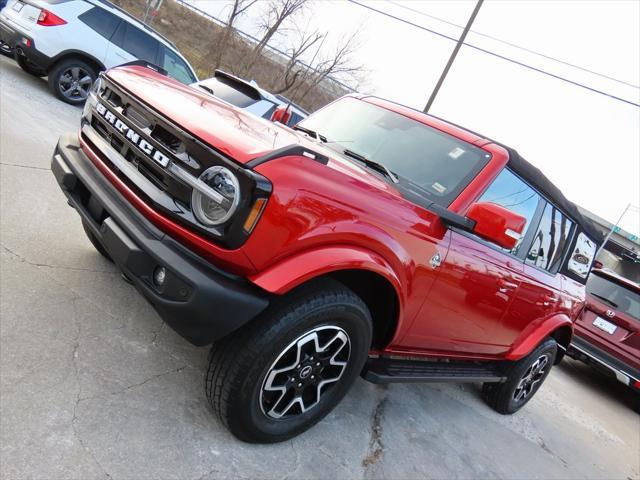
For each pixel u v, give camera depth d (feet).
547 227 12.49
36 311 8.50
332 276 8.10
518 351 12.95
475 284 9.89
